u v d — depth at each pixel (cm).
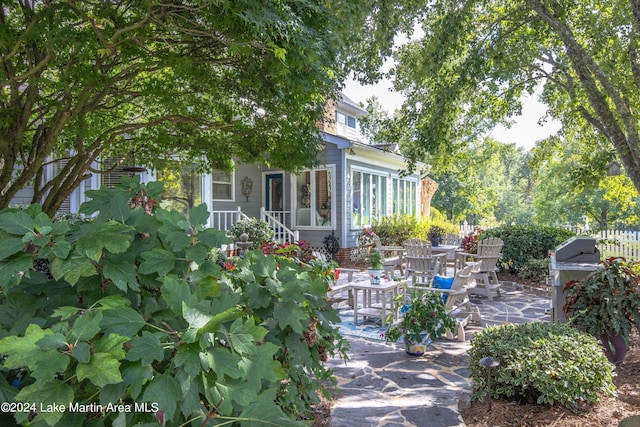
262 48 350
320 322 236
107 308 118
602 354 367
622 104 832
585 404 354
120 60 517
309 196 1484
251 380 130
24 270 123
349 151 1432
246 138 600
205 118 605
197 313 123
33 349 101
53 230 129
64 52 408
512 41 968
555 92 1201
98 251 126
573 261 594
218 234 155
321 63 400
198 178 1184
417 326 530
